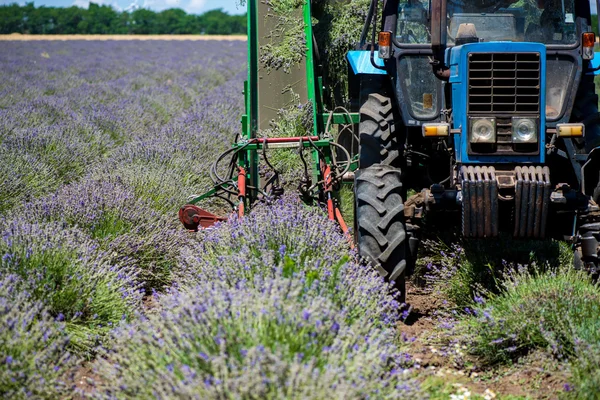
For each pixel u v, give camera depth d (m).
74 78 50.72
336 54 19.86
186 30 149.62
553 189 11.34
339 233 12.68
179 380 7.29
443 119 12.08
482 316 10.59
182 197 17.27
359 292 9.99
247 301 8.60
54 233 12.08
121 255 13.13
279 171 16.16
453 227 13.70
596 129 12.55
